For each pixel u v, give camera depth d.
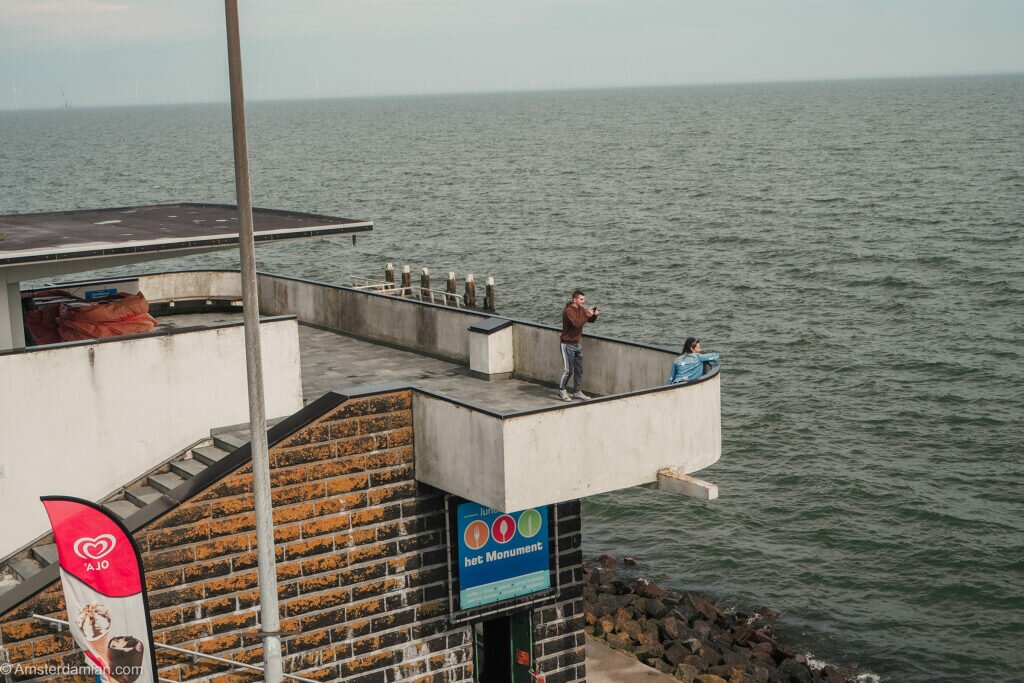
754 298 65.56
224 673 16.06
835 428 43.38
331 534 16.67
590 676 23.48
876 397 46.78
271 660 14.43
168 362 17.53
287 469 16.17
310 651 16.77
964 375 49.12
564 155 181.38
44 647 14.48
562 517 19.03
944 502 36.16
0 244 18.44
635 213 104.31
